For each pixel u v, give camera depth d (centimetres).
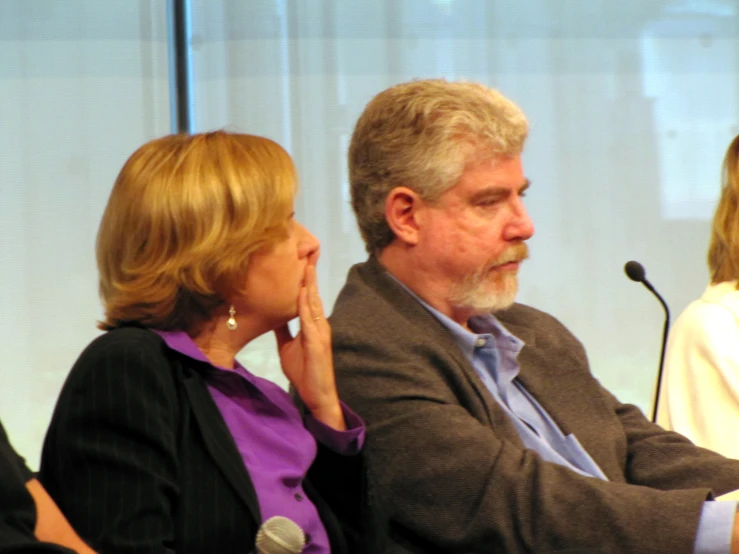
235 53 1127
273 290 495
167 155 479
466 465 532
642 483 627
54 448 437
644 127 1175
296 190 499
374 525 511
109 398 435
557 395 631
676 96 1177
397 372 556
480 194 590
